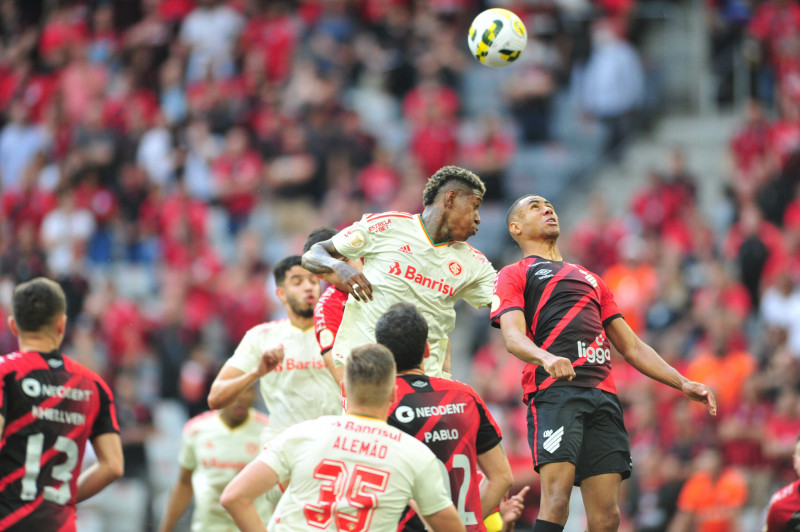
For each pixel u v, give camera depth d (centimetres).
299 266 2717
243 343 2773
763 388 4825
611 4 7319
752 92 7275
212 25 7788
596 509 2170
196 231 6384
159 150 6919
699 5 7588
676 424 4538
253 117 7094
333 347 2302
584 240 6003
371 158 6681
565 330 2186
